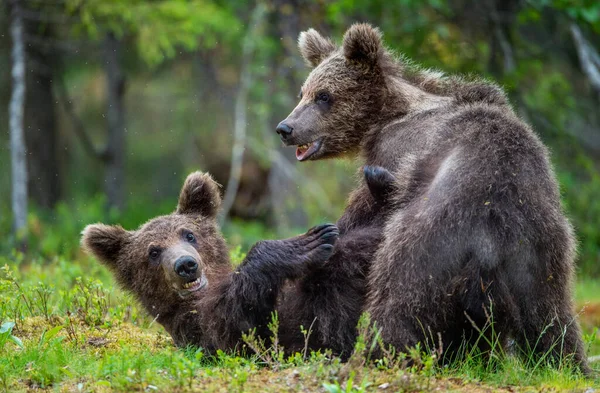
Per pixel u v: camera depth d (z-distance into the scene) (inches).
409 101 491.5
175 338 461.1
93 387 364.5
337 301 422.3
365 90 515.2
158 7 958.4
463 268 380.5
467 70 968.3
